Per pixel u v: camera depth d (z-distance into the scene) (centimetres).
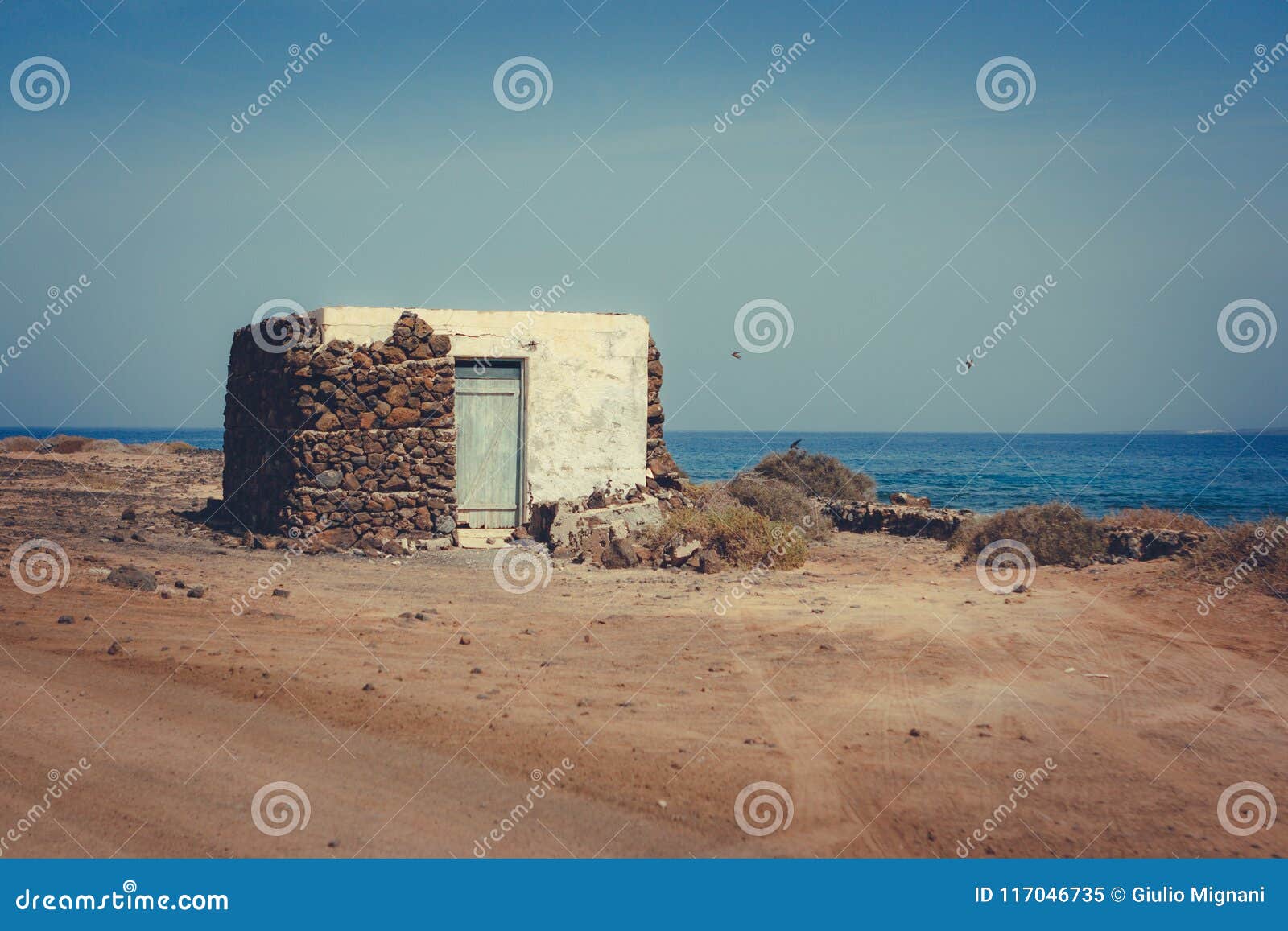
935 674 1030
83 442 5003
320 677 957
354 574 1608
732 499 2383
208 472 4134
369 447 1908
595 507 1964
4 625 1096
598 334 2114
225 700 881
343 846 616
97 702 866
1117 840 652
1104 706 927
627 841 634
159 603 1264
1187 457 8231
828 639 1177
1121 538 1836
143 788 696
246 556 1767
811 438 17562
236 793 692
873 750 798
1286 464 6938
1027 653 1116
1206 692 976
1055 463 7600
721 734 827
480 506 2039
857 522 2627
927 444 12738
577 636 1166
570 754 770
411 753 767
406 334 1944
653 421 2230
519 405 2064
